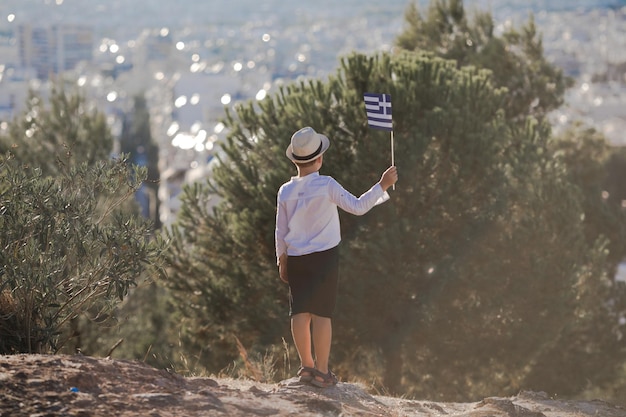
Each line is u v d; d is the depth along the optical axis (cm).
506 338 1777
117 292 892
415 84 1828
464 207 1795
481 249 1777
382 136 1745
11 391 582
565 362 2091
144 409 588
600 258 2102
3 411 554
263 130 1864
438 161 1789
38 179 948
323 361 757
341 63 1847
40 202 903
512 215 1898
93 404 583
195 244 1908
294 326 745
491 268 1770
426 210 1786
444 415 805
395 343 1714
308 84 1877
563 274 1811
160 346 2361
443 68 1928
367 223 1756
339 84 1836
